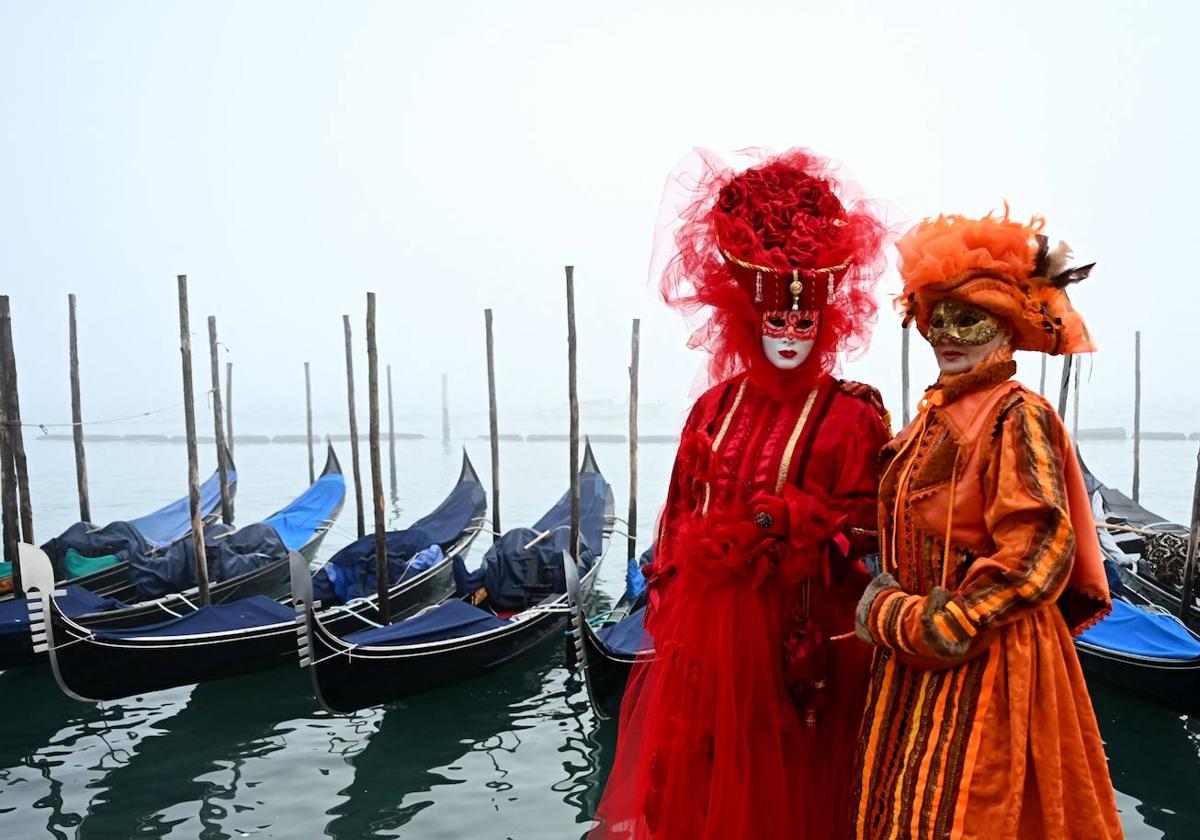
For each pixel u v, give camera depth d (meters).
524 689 9.62
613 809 2.31
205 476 34.22
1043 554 1.57
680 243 2.17
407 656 8.78
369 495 27.36
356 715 9.02
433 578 12.06
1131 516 14.51
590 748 8.29
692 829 1.98
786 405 2.06
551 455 42.41
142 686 8.90
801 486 1.98
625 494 27.41
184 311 11.65
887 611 1.68
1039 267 1.75
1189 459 37.22
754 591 1.96
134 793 7.50
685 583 2.08
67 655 8.40
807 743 1.96
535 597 10.65
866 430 1.98
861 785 1.81
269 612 9.73
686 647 2.04
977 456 1.71
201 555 11.01
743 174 2.10
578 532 12.85
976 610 1.58
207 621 9.36
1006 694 1.65
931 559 1.77
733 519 1.97
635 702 2.33
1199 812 7.02
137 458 42.41
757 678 1.95
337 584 11.01
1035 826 1.64
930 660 1.66
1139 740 8.13
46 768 7.95
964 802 1.63
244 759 8.11
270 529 13.08
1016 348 1.81
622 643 8.62
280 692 9.57
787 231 1.99
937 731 1.68
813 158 2.14
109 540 12.24
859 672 2.00
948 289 1.77
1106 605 1.68
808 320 2.00
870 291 2.08
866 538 1.93
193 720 8.93
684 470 2.18
